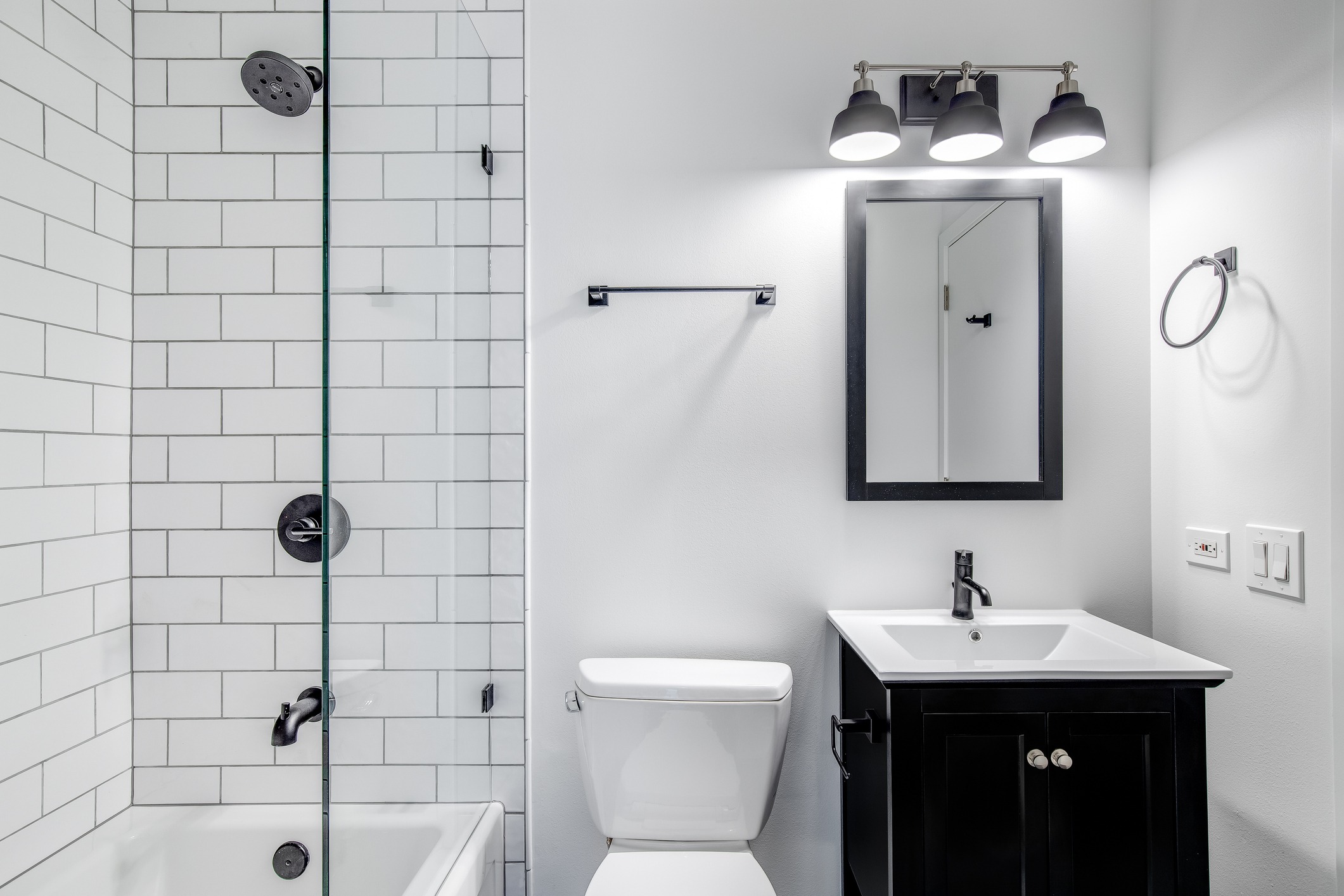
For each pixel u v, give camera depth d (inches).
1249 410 48.3
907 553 59.7
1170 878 41.8
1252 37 47.8
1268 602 46.6
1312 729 43.0
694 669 54.9
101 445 55.0
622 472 59.7
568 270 59.5
